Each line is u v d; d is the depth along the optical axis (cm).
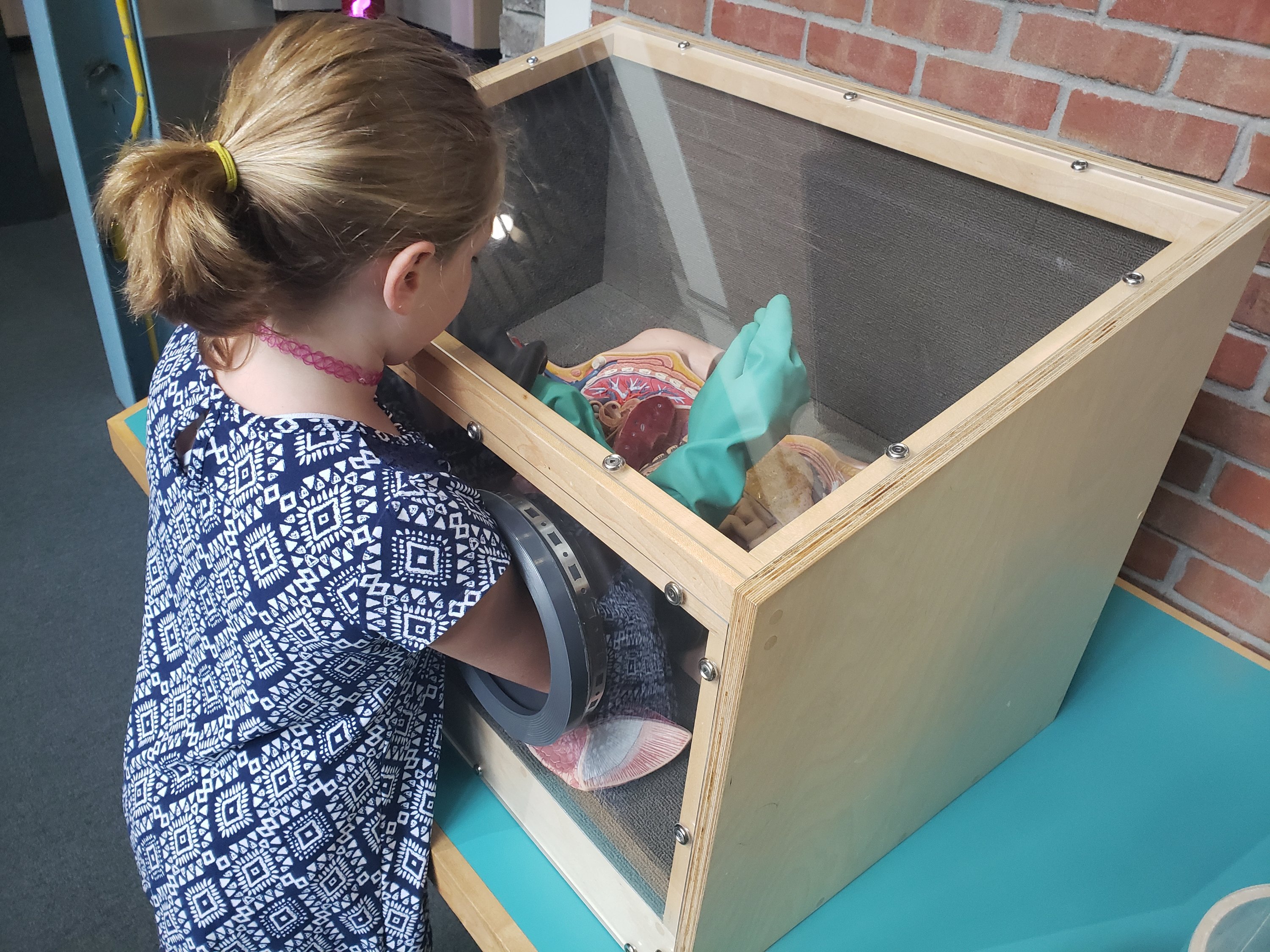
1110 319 75
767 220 105
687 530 64
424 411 91
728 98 114
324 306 70
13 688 176
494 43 393
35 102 370
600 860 92
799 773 80
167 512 84
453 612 73
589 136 109
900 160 101
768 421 78
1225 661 134
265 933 91
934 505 69
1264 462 132
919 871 106
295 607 73
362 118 63
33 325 263
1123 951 99
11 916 144
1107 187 88
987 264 95
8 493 214
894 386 91
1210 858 108
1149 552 151
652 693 76
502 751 101
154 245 60
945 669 89
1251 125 115
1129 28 119
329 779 86
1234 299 87
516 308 93
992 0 129
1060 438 77
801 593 62
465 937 148
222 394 77
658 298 97
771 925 96
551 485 75
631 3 176
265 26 423
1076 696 128
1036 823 112
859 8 144
